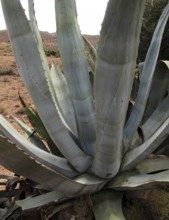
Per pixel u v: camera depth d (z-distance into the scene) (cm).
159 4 1216
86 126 273
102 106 214
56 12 267
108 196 259
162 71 299
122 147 268
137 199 272
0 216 295
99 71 200
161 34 277
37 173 223
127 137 277
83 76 269
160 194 269
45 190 289
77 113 274
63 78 324
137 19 176
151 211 271
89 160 260
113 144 229
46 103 235
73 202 265
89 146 276
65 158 271
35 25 276
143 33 1208
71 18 265
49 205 258
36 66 225
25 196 309
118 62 192
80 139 279
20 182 316
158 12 1220
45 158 254
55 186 237
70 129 293
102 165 244
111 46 187
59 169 258
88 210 257
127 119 302
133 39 183
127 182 249
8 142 199
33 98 235
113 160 240
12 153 207
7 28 219
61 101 310
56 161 258
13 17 212
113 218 240
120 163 258
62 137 247
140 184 237
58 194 262
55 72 328
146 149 247
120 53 188
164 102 291
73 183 239
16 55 225
